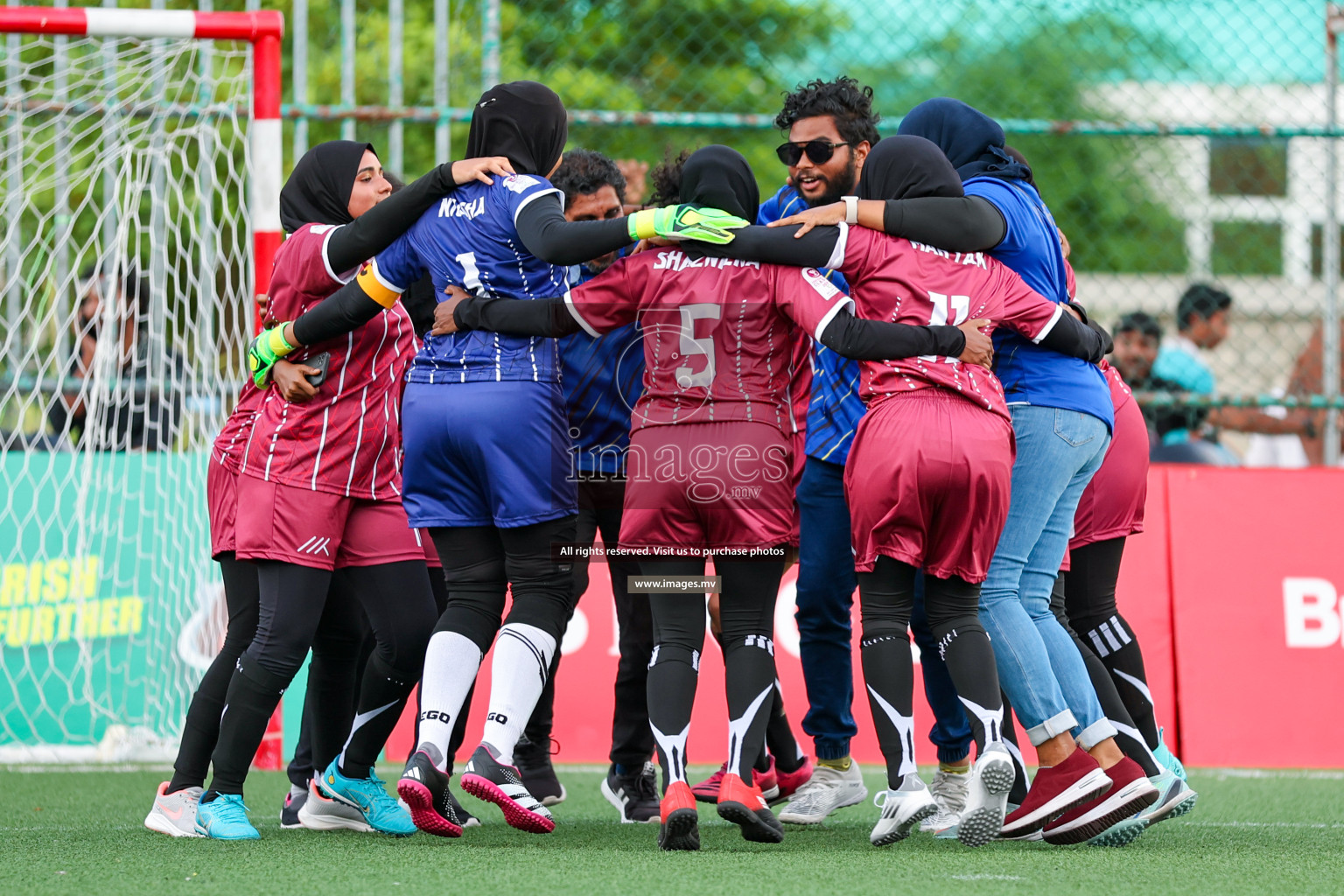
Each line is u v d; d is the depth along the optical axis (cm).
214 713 1408
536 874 1132
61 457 2188
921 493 1244
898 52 5612
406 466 1324
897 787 1288
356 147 1452
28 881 1107
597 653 2200
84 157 2266
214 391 2252
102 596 2184
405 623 1384
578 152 1620
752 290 1276
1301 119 4325
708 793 1659
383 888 1068
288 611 1356
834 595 1474
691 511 1284
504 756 1266
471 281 1300
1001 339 1370
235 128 2153
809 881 1105
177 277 2198
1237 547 2222
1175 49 3081
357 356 1373
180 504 2202
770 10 5059
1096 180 6022
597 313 1276
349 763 1413
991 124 1436
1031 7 2825
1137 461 1528
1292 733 2161
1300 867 1212
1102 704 1429
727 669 1291
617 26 3659
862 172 1343
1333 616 2198
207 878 1115
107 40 2214
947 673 1480
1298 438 3219
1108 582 1530
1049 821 1311
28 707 2145
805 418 1466
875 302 1279
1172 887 1098
